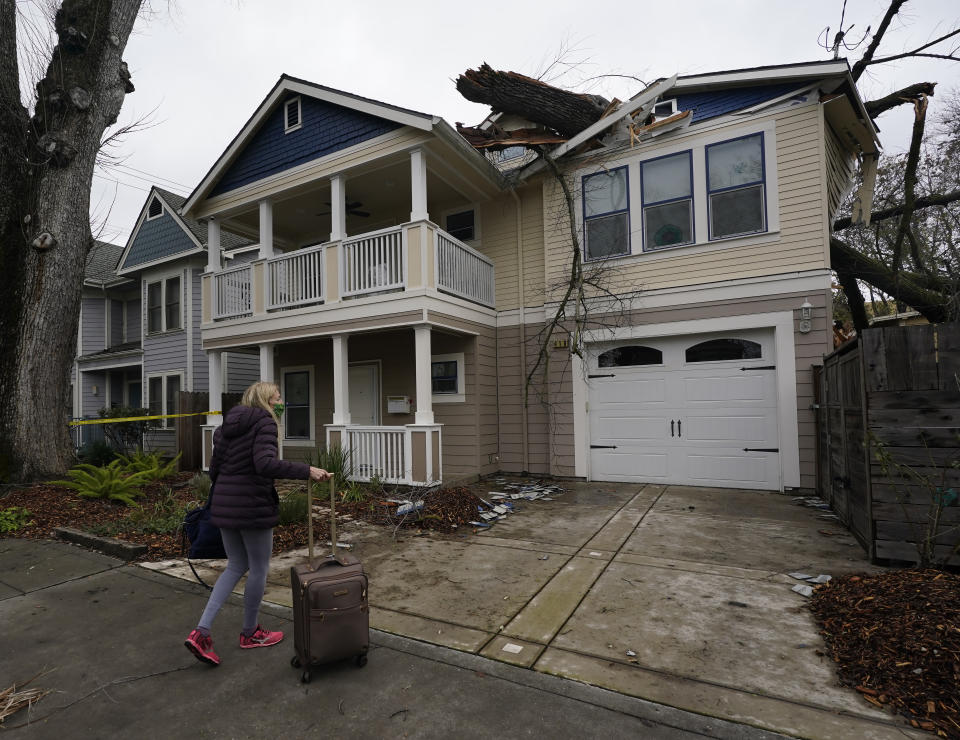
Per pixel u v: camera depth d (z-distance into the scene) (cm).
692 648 318
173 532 560
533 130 981
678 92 849
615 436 890
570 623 354
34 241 790
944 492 402
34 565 484
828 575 426
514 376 990
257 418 303
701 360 835
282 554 511
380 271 862
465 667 300
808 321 753
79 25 826
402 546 535
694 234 837
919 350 427
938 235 1533
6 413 774
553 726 245
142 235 1605
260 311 980
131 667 303
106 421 978
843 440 563
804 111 774
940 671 265
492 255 1028
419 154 830
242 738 240
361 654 294
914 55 1138
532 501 753
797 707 256
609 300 892
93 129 842
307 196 1019
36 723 252
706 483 821
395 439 827
